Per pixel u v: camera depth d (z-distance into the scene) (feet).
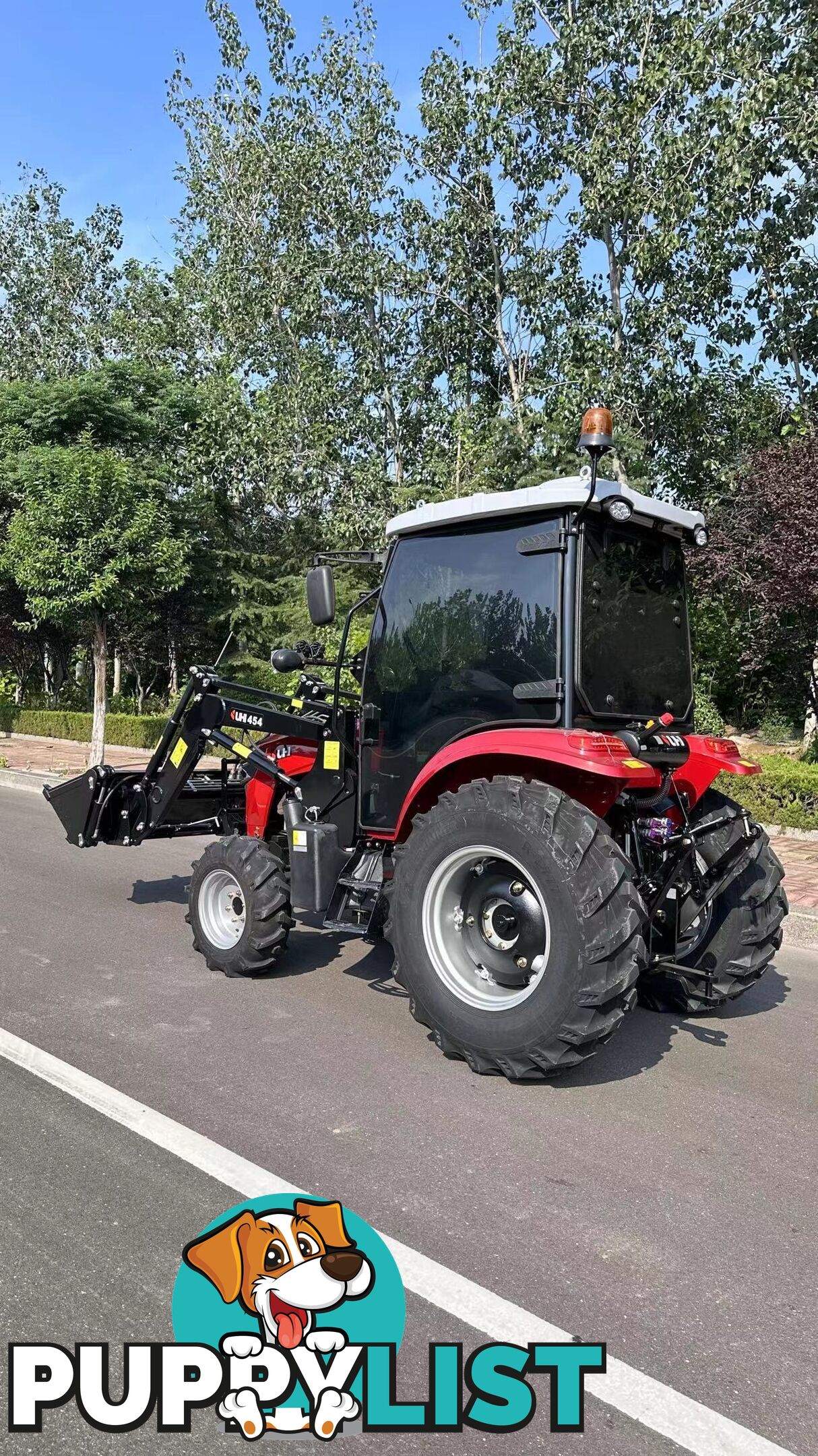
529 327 56.03
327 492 59.21
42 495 45.16
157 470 60.54
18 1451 6.84
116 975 17.20
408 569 15.17
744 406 50.24
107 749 59.82
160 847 30.22
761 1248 9.25
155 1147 10.88
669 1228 9.53
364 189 57.98
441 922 13.20
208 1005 15.70
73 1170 10.37
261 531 72.49
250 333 66.23
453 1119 11.74
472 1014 12.67
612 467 43.09
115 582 42.65
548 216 53.36
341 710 16.58
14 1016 15.07
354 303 61.31
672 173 44.06
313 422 60.64
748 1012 16.20
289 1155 10.74
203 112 71.10
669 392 47.75
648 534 14.57
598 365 46.83
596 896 11.69
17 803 38.93
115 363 62.54
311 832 15.94
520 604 13.61
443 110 53.78
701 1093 12.76
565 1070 12.35
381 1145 11.02
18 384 61.98
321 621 16.02
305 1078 12.85
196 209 73.26
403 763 15.20
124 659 88.58
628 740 12.90
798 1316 8.24
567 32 46.62
